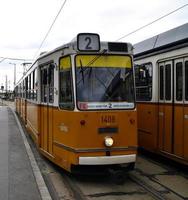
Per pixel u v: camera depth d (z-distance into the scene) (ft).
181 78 34.78
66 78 32.65
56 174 35.24
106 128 31.42
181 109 34.71
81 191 29.78
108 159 31.19
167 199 27.43
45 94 38.81
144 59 42.91
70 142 31.50
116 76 32.45
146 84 42.27
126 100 32.37
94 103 31.42
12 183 30.25
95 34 31.94
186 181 32.68
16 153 43.98
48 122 37.40
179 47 34.94
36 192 27.81
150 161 41.52
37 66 43.16
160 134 38.88
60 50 33.78
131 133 32.14
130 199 27.61
